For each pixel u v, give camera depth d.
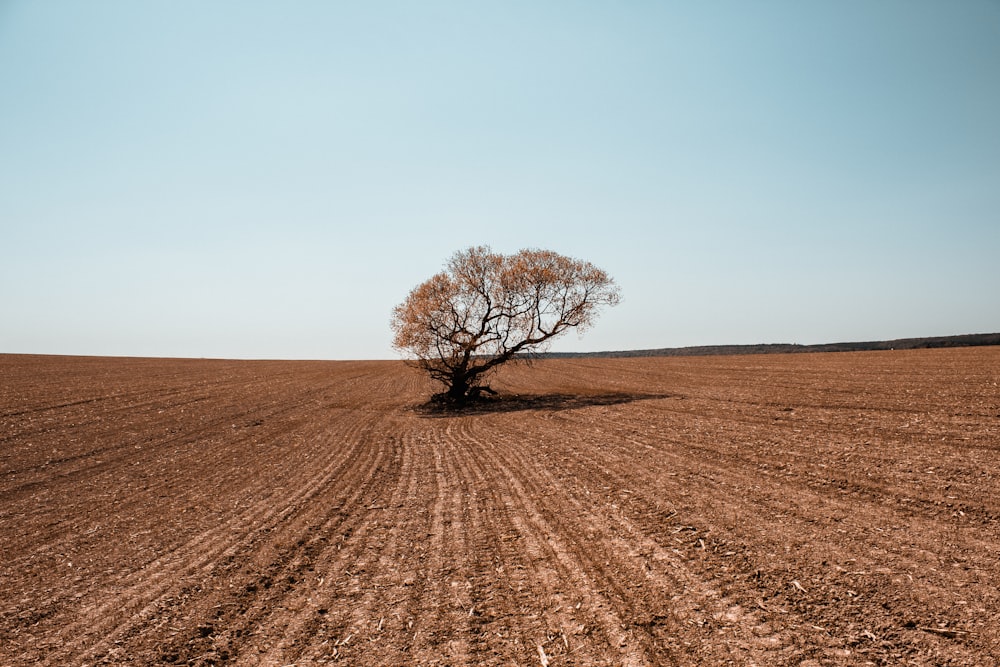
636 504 10.80
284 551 9.52
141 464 18.39
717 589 6.79
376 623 6.64
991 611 5.63
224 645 6.32
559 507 11.20
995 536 7.46
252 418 29.91
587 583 7.34
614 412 25.67
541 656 5.62
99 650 6.31
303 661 5.86
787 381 31.48
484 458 17.59
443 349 34.66
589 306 35.06
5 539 11.12
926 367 31.62
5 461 18.81
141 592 8.00
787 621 5.87
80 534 11.22
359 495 13.63
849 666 4.98
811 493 10.30
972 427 13.97
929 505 8.91
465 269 34.28
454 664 5.59
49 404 32.53
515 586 7.45
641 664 5.32
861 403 20.03
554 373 57.62
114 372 58.19
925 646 5.18
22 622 7.20
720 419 20.42
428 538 9.88
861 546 7.61
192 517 12.15
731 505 10.07
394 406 36.03
